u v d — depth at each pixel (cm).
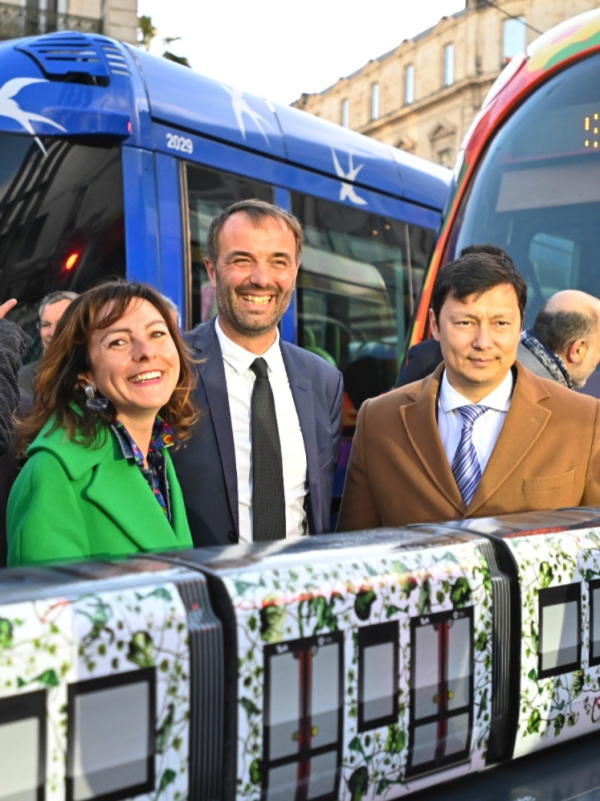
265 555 100
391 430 229
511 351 209
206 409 264
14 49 526
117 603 85
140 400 183
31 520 170
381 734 100
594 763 122
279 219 271
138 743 85
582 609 120
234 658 90
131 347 184
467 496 215
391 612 101
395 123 4794
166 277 529
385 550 105
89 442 178
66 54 523
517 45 4256
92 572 92
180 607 88
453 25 4441
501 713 112
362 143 729
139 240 517
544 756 124
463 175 493
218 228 273
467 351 207
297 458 272
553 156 467
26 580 89
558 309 331
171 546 182
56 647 80
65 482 174
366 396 696
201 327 285
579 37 489
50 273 506
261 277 263
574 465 210
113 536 177
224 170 578
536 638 114
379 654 100
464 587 107
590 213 447
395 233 741
